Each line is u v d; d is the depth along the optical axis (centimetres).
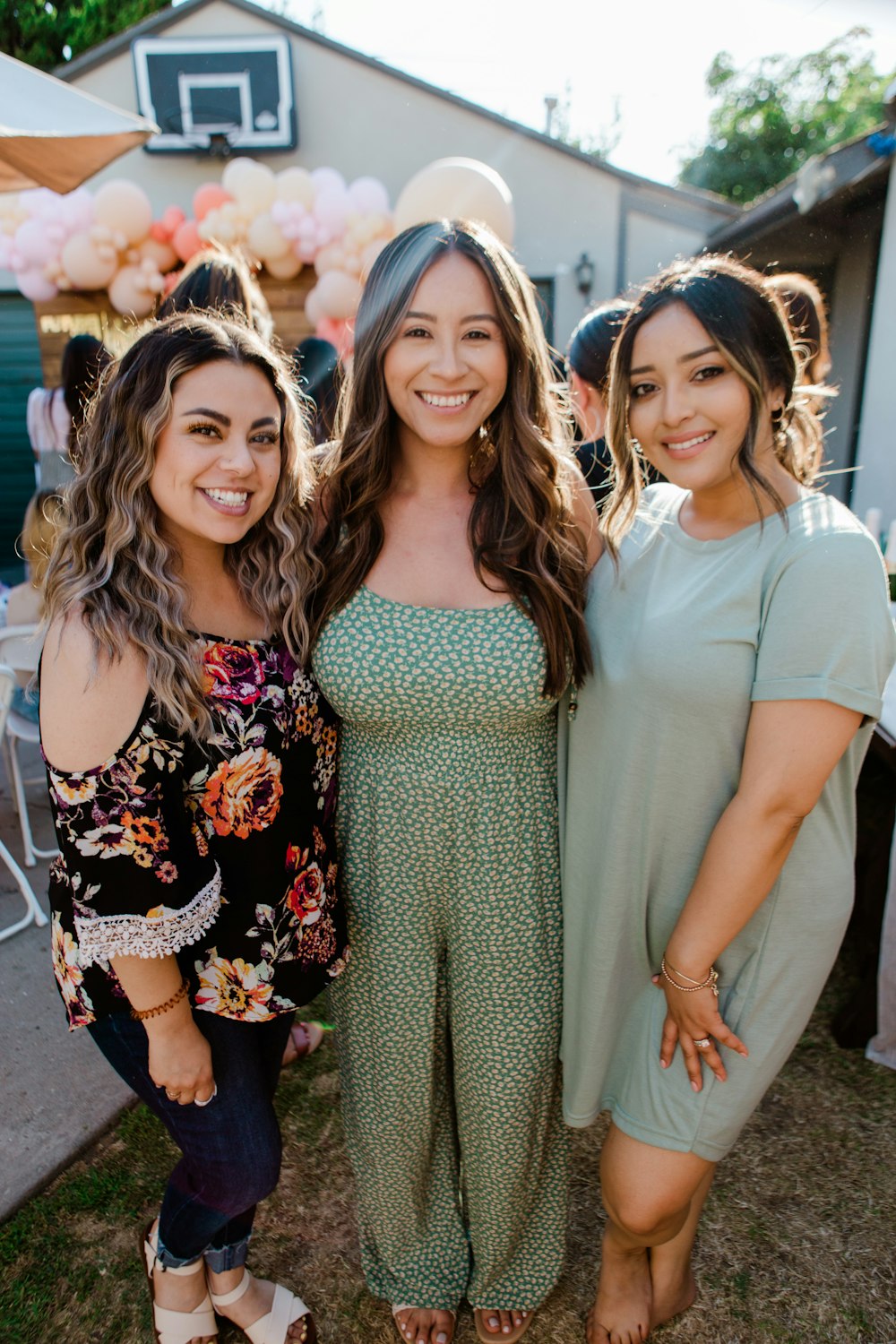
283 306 652
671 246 687
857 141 492
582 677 136
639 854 131
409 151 680
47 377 680
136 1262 175
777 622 109
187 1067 122
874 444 523
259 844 122
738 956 127
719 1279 170
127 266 616
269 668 124
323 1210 186
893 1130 204
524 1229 160
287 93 661
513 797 137
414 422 135
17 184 410
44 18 1108
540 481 136
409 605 135
